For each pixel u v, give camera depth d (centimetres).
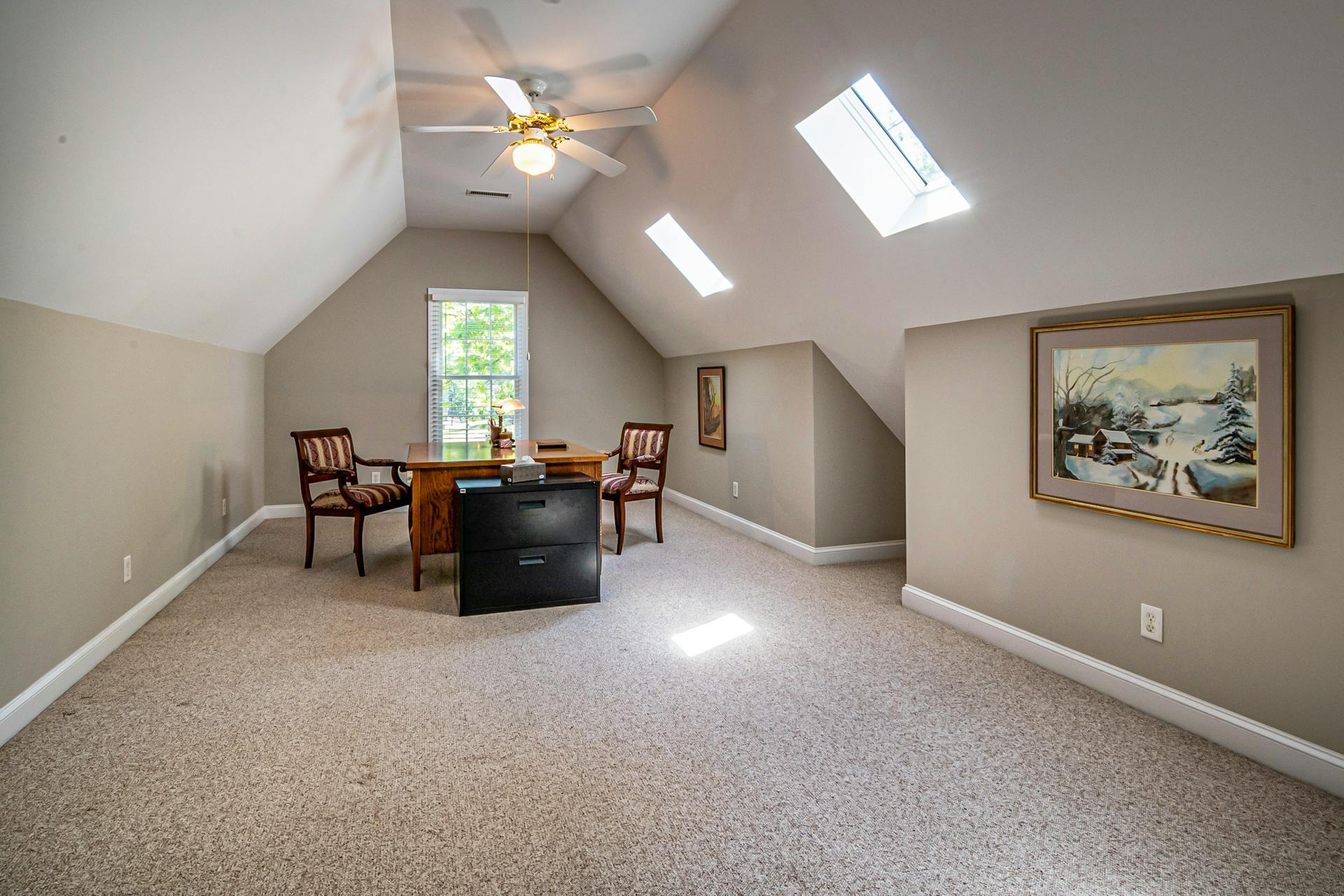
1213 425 228
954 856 177
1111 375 263
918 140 266
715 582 428
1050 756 225
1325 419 202
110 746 229
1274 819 191
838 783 210
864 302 383
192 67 214
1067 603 289
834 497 475
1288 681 213
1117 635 268
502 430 501
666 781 211
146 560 355
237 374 529
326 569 454
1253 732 221
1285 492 210
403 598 393
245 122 265
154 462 364
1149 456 250
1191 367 234
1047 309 292
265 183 325
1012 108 223
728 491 599
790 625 352
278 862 174
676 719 252
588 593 386
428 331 662
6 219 197
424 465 398
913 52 234
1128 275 248
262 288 454
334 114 324
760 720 251
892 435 487
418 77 343
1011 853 178
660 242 523
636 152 431
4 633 233
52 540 263
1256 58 165
